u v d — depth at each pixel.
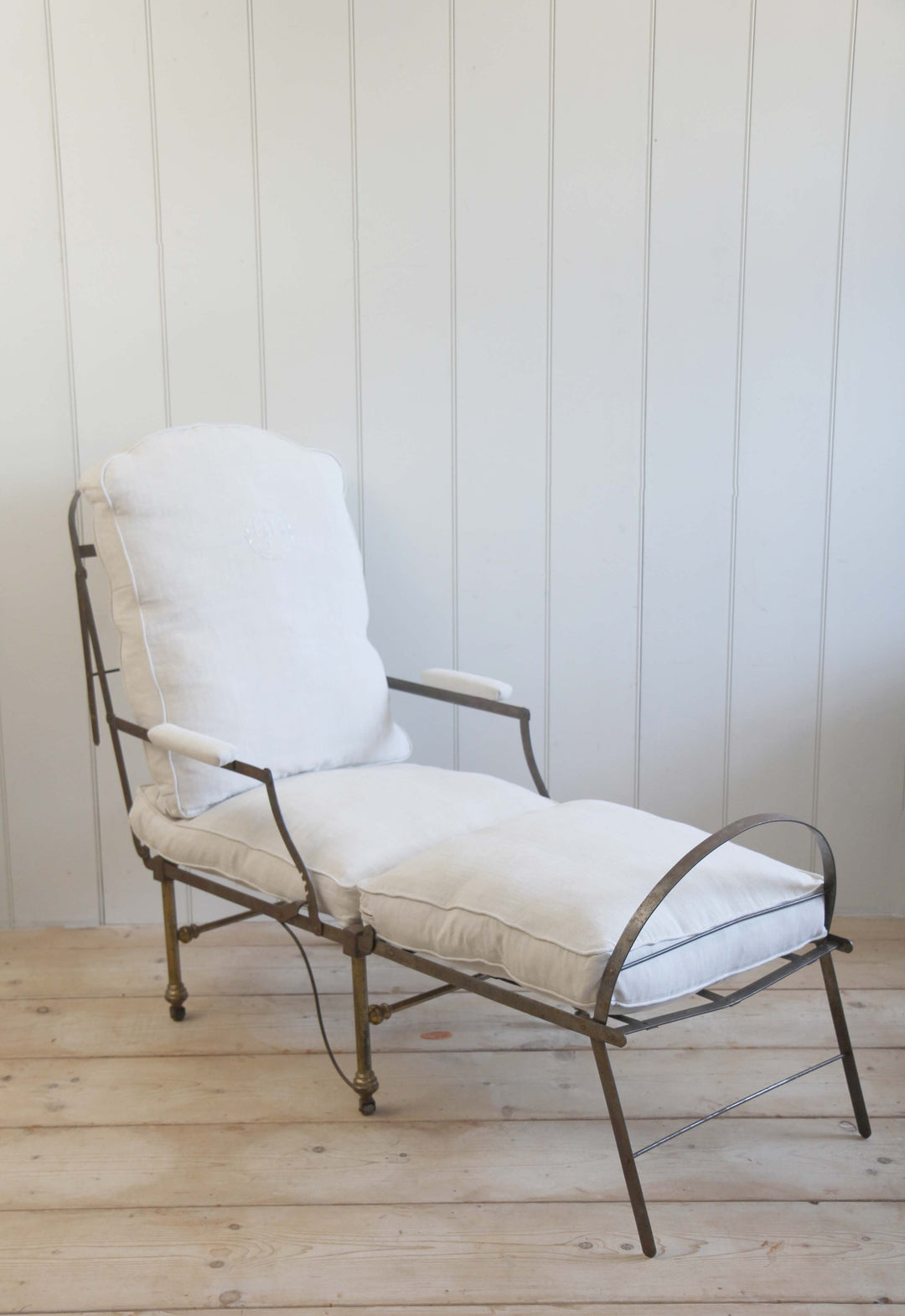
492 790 1.85
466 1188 1.50
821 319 2.22
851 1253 1.36
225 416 2.23
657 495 2.27
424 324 2.21
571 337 2.22
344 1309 1.28
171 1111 1.69
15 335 2.18
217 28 2.12
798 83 2.15
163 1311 1.28
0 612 2.26
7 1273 1.34
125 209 2.16
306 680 1.90
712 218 2.19
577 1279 1.32
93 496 1.80
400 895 1.51
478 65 2.14
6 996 2.06
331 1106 1.70
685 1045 1.86
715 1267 1.34
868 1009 1.98
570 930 1.32
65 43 2.11
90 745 2.31
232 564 1.85
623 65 2.15
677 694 2.34
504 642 2.32
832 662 2.33
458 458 2.26
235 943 2.30
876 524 2.29
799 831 2.38
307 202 2.17
